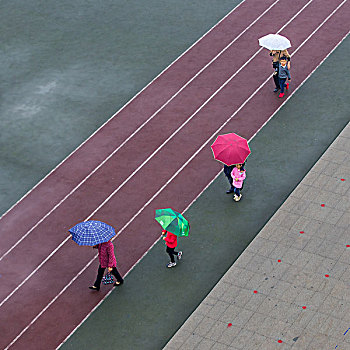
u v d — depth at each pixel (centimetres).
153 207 6300
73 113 7506
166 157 6825
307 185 6341
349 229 5878
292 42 8250
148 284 5619
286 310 5253
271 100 7406
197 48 8344
